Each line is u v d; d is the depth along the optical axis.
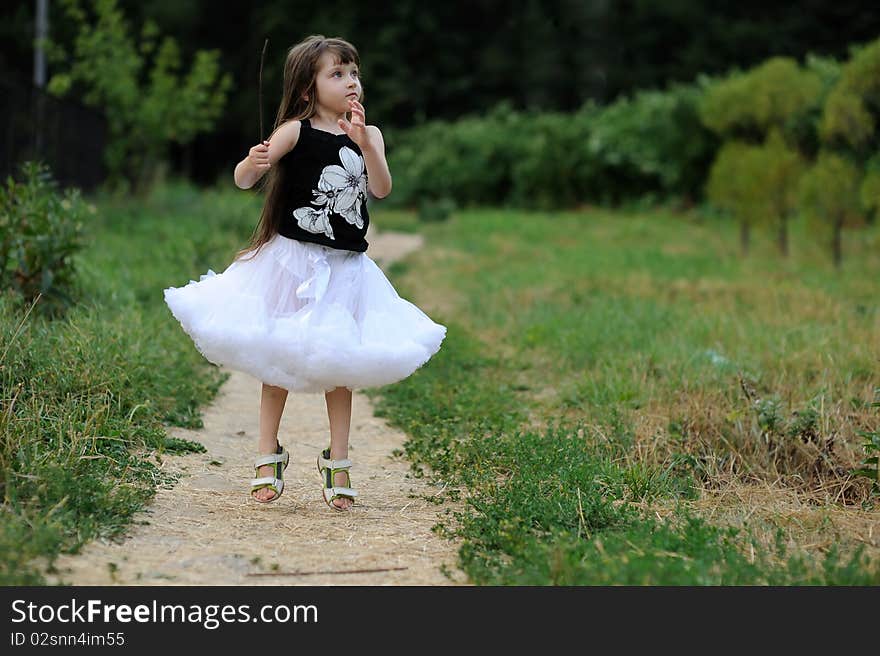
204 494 12.38
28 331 15.16
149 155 52.06
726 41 87.94
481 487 12.84
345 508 11.84
